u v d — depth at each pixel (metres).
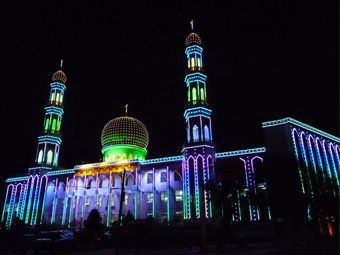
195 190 62.56
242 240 33.59
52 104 88.69
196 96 73.25
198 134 68.44
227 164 29.73
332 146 71.50
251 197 47.81
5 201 84.06
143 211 70.38
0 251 39.44
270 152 61.62
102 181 75.62
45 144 84.31
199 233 40.69
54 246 35.59
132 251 33.38
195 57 77.94
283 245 34.56
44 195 78.56
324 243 35.16
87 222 60.84
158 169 72.94
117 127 85.06
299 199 45.09
